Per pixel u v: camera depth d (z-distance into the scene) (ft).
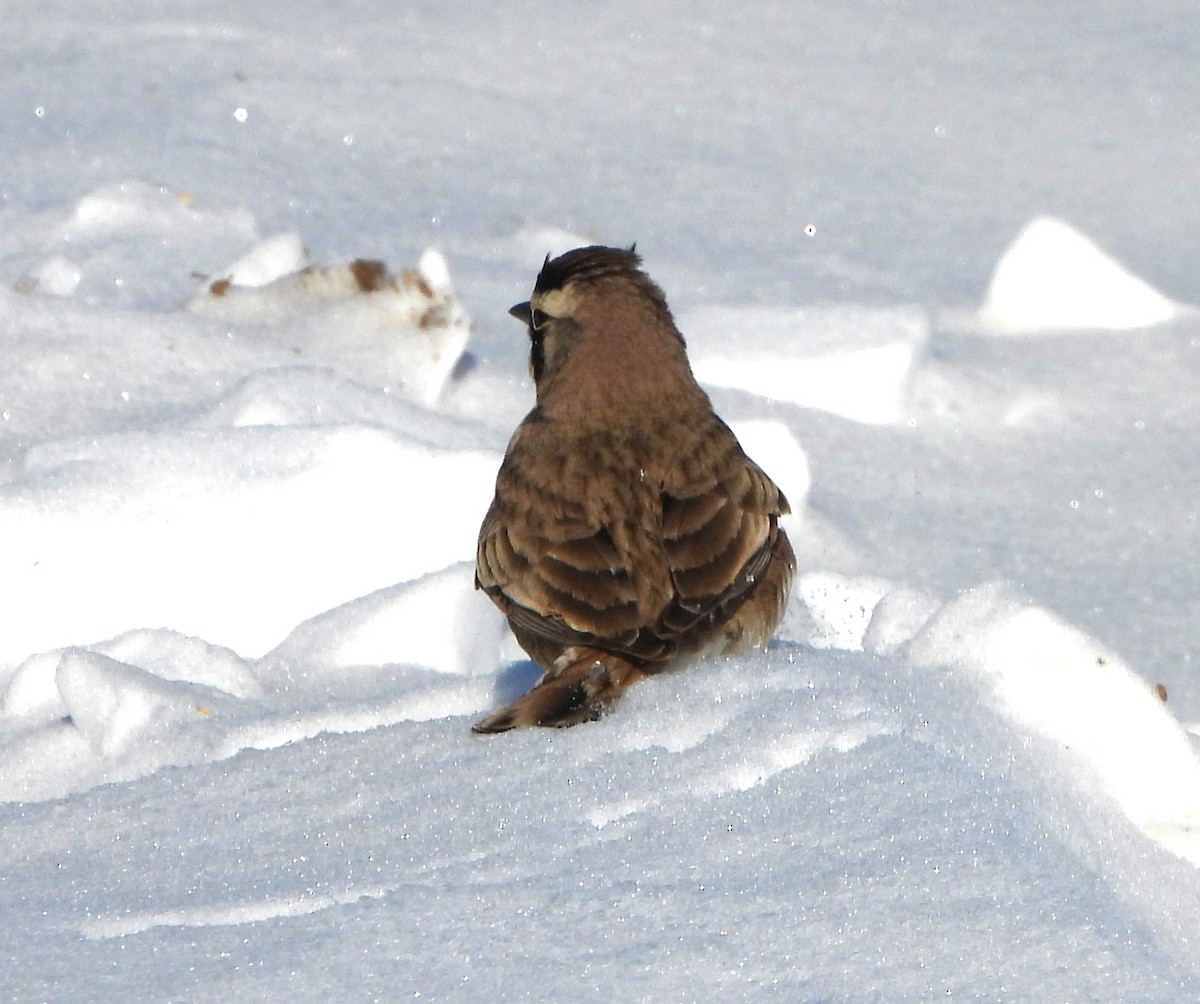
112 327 44.70
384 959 18.78
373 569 34.81
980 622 26.96
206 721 27.30
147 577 34.06
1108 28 78.89
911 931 19.02
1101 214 60.44
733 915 19.39
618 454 26.81
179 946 19.40
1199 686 33.96
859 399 46.70
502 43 74.08
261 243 50.19
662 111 68.08
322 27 75.05
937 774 22.53
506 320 49.47
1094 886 20.26
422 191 59.00
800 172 62.85
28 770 27.17
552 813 22.21
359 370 44.45
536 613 25.86
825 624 32.83
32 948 19.60
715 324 48.44
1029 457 44.47
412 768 23.90
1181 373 49.08
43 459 36.47
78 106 64.95
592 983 18.17
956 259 56.29
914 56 75.31
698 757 23.27
